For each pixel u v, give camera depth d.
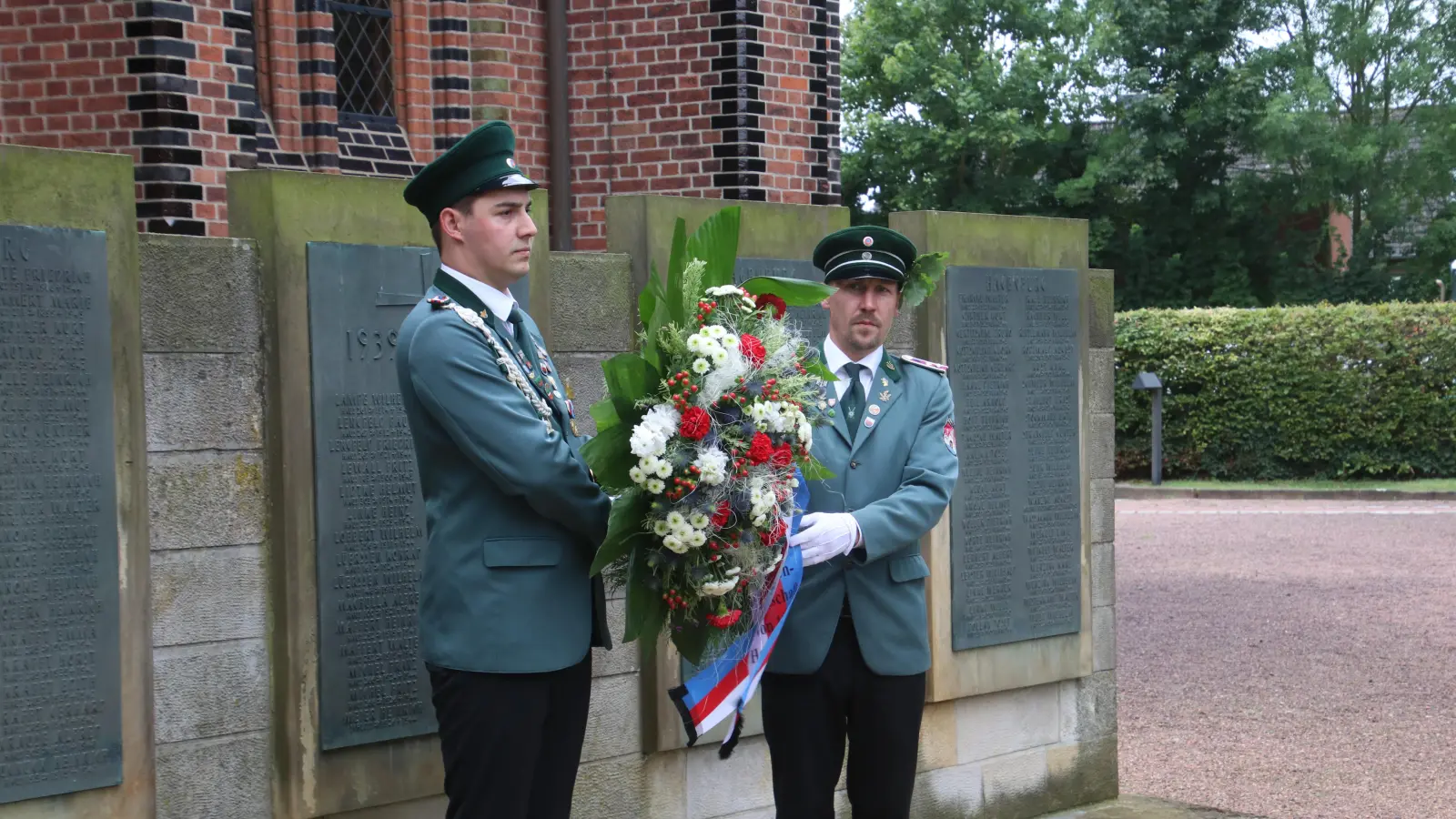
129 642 3.48
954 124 29.31
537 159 8.53
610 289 4.50
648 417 3.19
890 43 29.58
